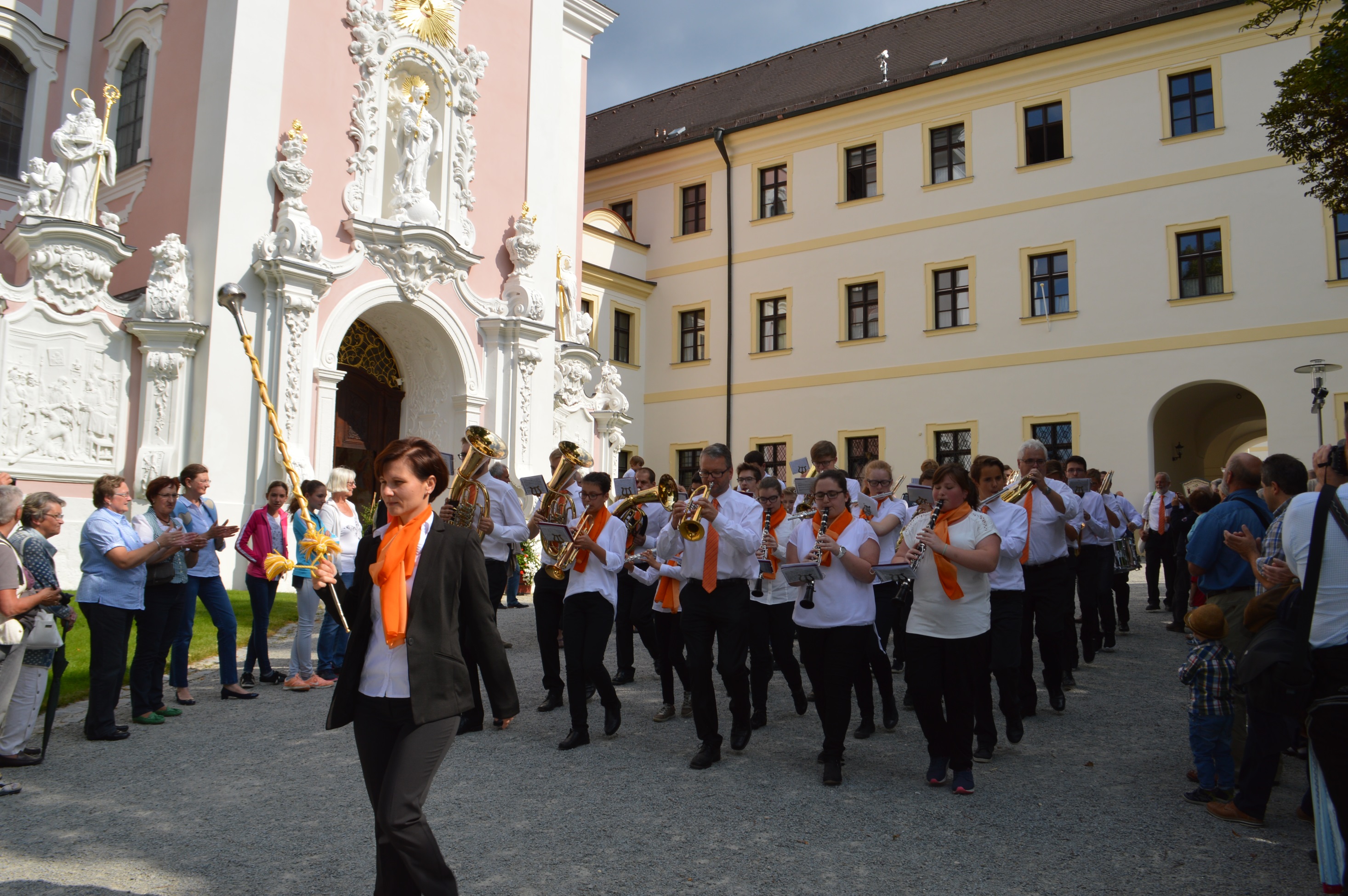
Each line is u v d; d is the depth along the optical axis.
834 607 5.58
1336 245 19.39
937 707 5.42
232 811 5.00
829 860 4.31
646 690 8.47
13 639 5.45
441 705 3.23
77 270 13.61
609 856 4.36
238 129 14.93
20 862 4.27
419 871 3.06
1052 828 4.73
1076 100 22.48
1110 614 10.10
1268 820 4.87
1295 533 3.43
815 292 25.80
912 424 23.92
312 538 3.71
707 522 6.06
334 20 16.30
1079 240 22.16
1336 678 3.20
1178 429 23.30
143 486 13.76
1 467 12.86
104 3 18.50
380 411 18.22
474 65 18.30
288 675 8.59
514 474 17.88
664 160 28.77
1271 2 10.76
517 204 19.22
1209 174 20.77
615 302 27.56
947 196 24.00
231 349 14.44
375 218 16.50
